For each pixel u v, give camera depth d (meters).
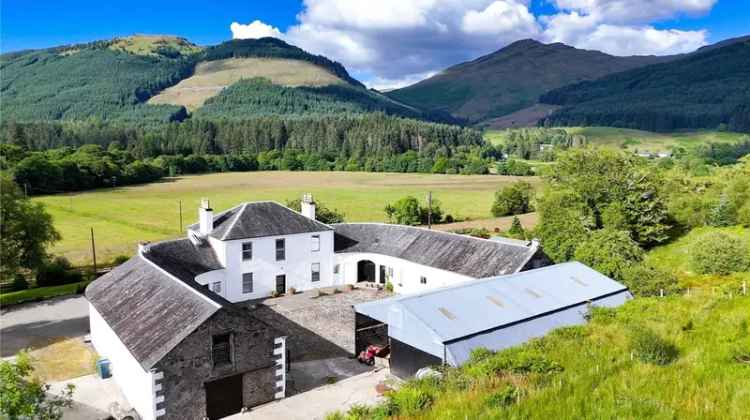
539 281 34.75
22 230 49.50
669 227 62.88
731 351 18.25
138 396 25.50
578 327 25.58
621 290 35.72
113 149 163.50
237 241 45.28
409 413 16.30
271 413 25.80
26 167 112.50
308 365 32.31
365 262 52.31
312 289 50.03
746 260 45.31
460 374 20.27
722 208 64.06
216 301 26.47
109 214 92.81
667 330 21.91
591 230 51.72
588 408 14.16
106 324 31.02
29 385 18.22
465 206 103.88
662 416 13.20
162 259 39.81
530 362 19.78
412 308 28.66
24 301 45.56
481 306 30.30
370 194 121.38
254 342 26.16
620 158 61.31
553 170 64.19
